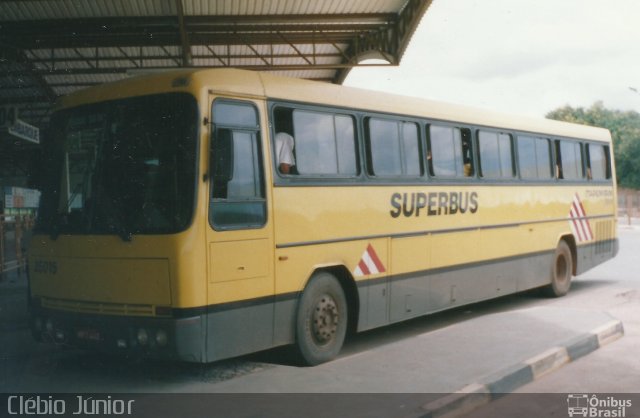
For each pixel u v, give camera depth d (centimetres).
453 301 1067
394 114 966
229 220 706
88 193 730
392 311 935
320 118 842
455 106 1111
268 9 2242
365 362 800
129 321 684
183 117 693
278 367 790
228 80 728
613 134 9100
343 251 851
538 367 782
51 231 748
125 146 718
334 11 2292
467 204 1105
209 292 680
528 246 1279
